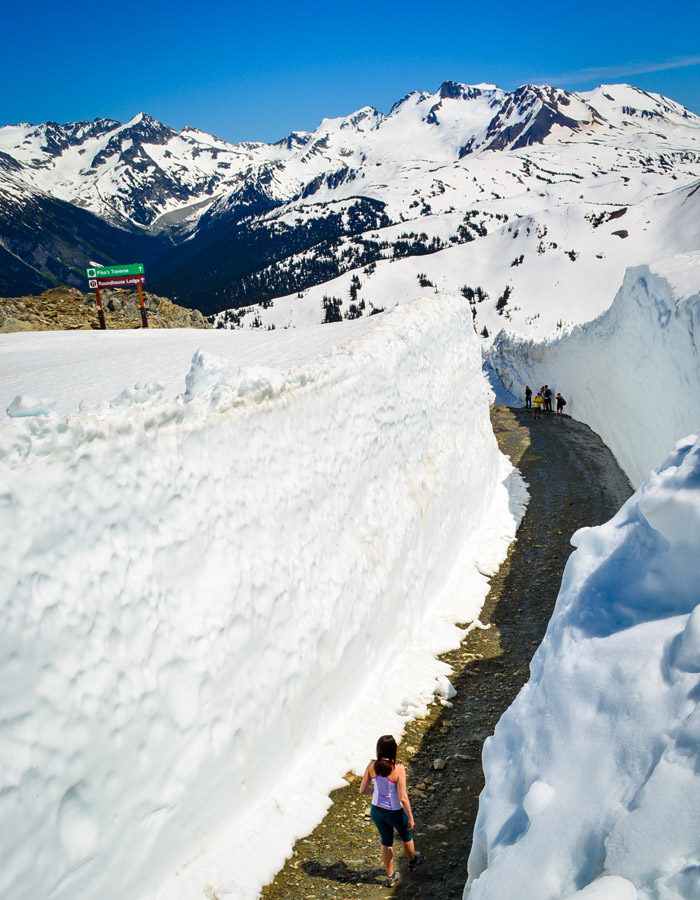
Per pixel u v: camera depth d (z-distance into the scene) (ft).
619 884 9.55
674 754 11.01
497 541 45.42
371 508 30.63
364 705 25.86
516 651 31.01
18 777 13.10
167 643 17.06
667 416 45.14
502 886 11.75
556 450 71.56
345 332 51.83
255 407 23.11
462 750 23.75
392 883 17.58
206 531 19.40
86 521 15.58
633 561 16.47
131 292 116.26
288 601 22.30
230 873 17.13
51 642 14.19
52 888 13.57
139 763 15.75
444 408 44.27
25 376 46.80
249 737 19.40
